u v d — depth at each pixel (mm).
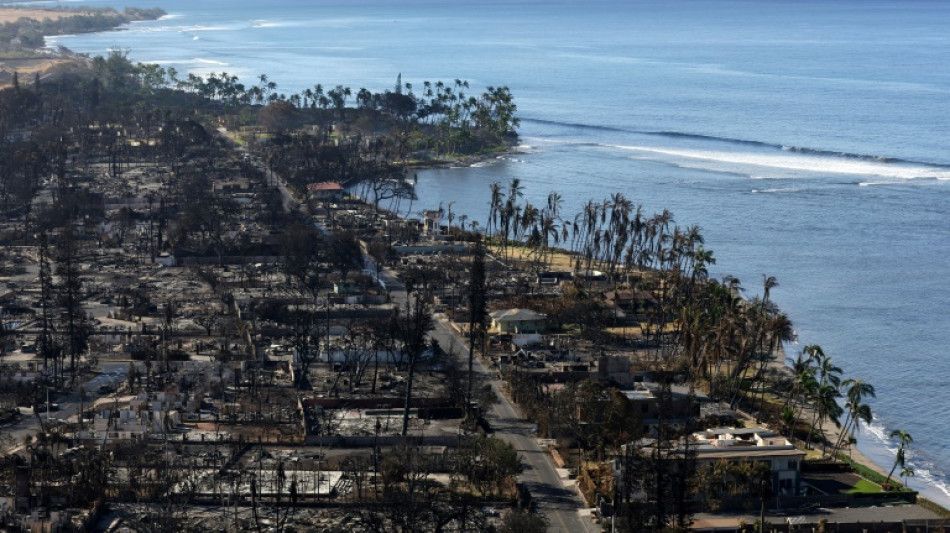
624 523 161250
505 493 178750
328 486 178000
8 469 180250
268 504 172125
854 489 184500
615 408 193375
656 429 182500
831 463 193875
